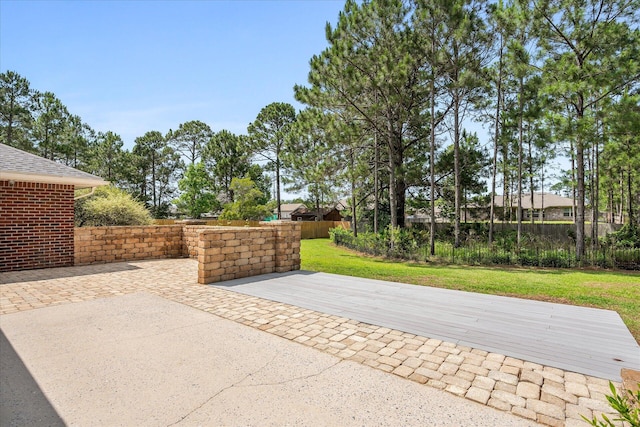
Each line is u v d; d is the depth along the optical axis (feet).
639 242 42.68
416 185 52.42
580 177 35.40
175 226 34.37
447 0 33.27
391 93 36.58
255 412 7.12
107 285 20.13
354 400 7.59
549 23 33.76
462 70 38.24
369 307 15.60
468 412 7.12
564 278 26.25
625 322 13.94
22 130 72.95
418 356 10.05
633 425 4.38
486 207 59.16
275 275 24.14
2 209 23.89
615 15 31.83
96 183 27.58
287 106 94.73
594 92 32.99
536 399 7.65
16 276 22.74
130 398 7.67
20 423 6.69
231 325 12.87
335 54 36.99
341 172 47.32
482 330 12.41
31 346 10.68
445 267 32.78
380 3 34.91
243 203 82.02
